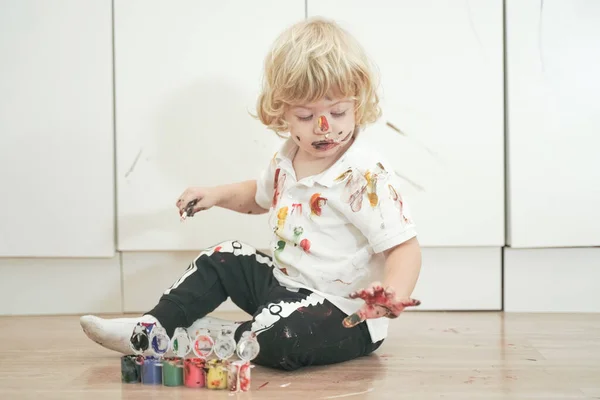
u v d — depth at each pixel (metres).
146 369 1.13
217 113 1.59
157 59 1.58
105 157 1.58
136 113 1.58
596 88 1.57
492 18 1.56
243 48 1.57
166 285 1.64
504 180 1.60
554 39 1.56
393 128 1.58
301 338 1.18
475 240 1.60
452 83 1.58
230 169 1.60
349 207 1.24
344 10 1.56
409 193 1.59
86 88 1.57
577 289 1.64
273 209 1.35
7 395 1.07
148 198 1.60
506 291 1.64
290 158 1.33
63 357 1.28
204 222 1.60
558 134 1.58
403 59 1.57
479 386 1.10
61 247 1.60
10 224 1.59
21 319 1.60
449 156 1.59
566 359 1.25
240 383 1.08
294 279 1.28
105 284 1.64
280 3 1.57
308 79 1.19
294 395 1.06
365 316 1.01
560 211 1.59
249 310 1.37
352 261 1.25
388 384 1.11
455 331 1.46
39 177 1.58
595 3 1.56
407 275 1.19
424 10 1.56
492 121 1.58
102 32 1.57
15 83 1.57
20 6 1.56
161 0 1.56
